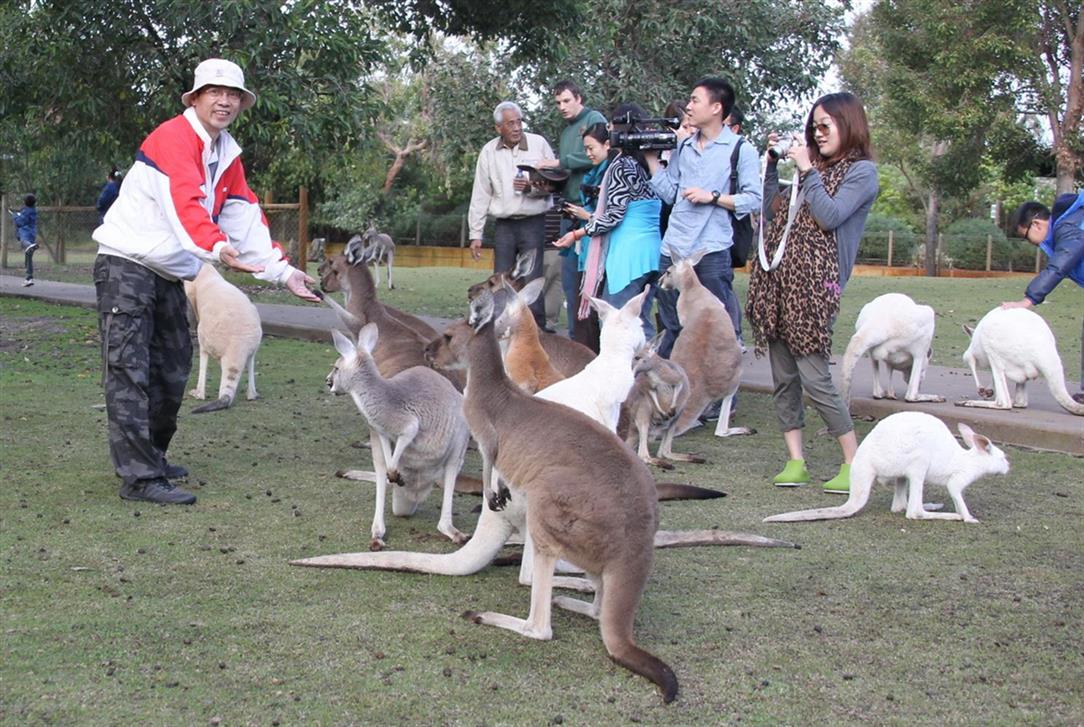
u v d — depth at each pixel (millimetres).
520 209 9156
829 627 3768
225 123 5078
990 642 3654
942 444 5004
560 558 3551
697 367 6398
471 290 6156
